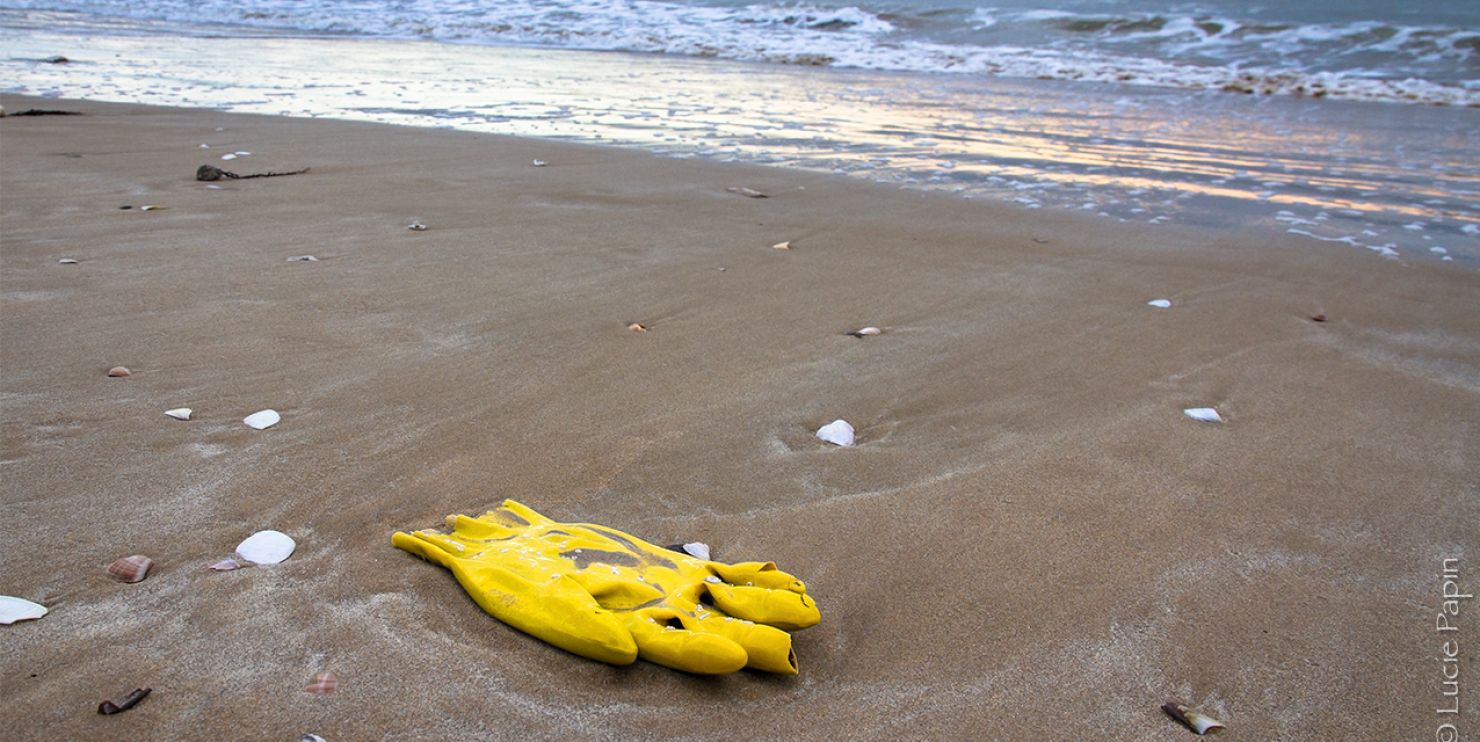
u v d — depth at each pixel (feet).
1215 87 15.24
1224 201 8.59
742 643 3.33
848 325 5.75
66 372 4.83
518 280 6.19
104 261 6.21
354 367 5.00
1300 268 6.92
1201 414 4.93
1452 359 5.64
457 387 4.87
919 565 3.89
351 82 14.24
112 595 3.51
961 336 5.67
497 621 3.47
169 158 9.04
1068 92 14.65
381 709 3.19
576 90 14.02
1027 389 5.12
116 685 3.21
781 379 5.10
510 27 20.43
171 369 4.90
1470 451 4.73
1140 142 11.15
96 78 13.85
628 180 8.78
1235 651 3.59
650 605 3.44
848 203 8.22
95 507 3.90
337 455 4.29
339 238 6.83
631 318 5.71
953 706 3.34
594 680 3.31
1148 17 19.13
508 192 8.19
